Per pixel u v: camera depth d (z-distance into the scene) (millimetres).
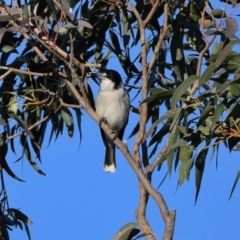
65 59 10234
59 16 10805
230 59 9070
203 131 9281
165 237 8656
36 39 10617
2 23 11133
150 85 10469
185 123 9422
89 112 10375
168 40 11539
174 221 8688
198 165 9461
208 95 9125
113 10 11719
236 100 8922
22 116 11812
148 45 11750
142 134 9430
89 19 11477
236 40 8836
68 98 11734
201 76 8945
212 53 10430
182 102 10062
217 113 8875
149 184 9008
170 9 11211
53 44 10102
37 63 11539
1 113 11250
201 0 11188
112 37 12109
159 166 9875
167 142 9430
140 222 9109
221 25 9781
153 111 11391
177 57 11211
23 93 11398
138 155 9359
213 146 9352
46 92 11547
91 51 12055
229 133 9125
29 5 10562
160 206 8805
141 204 9164
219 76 9156
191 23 11211
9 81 11484
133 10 10219
